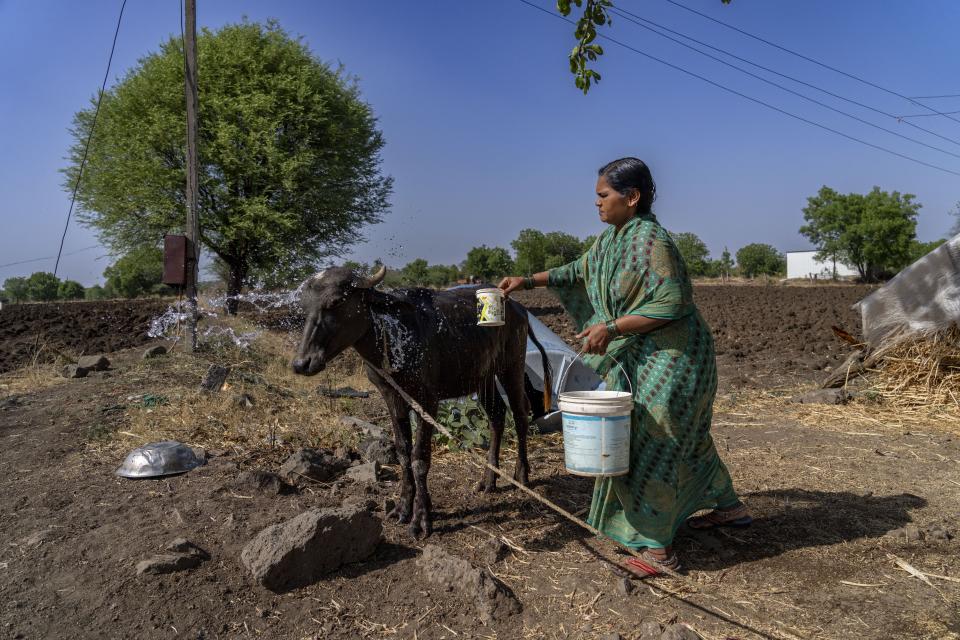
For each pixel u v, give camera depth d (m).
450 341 4.77
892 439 7.26
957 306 9.01
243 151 21.97
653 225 3.79
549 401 5.94
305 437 6.54
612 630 3.47
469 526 4.72
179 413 7.00
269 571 3.76
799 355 13.62
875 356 9.65
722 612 3.65
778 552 4.41
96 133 24.30
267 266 24.08
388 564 4.13
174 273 10.60
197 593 3.72
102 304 30.64
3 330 16.72
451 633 3.48
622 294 3.83
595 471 3.65
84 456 5.83
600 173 3.92
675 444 3.84
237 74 22.97
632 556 4.20
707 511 5.14
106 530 4.36
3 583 3.81
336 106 24.12
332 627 3.52
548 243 74.06
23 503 4.84
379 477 5.65
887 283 9.80
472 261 72.31
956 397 8.70
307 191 22.86
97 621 3.48
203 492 4.95
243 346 11.32
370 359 4.45
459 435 6.87
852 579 4.05
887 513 5.09
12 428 6.81
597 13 4.89
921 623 3.56
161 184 22.39
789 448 6.94
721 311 25.83
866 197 76.50
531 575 4.03
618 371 3.97
